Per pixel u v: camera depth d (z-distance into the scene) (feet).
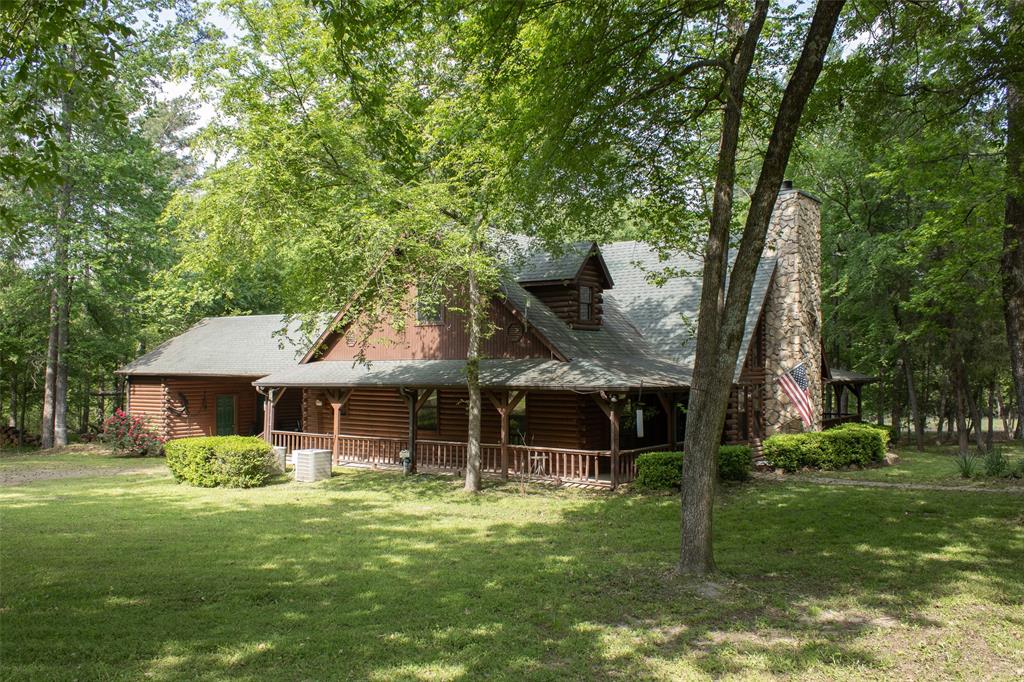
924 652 20.16
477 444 52.60
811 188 89.71
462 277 50.34
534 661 19.49
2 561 30.76
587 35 28.73
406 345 69.41
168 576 28.25
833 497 47.65
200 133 44.27
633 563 30.25
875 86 34.96
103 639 20.93
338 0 23.52
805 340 68.80
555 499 49.08
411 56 39.60
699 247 50.31
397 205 43.57
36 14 23.36
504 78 30.53
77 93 26.35
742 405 66.39
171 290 91.86
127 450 86.84
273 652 20.01
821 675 18.69
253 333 93.30
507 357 61.62
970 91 36.22
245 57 40.68
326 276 48.44
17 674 18.22
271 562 30.78
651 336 69.36
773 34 34.94
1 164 24.04
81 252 86.12
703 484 27.99
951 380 89.92
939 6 33.04
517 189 32.83
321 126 41.78
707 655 19.95
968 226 48.08
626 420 64.54
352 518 42.37
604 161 33.42
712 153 47.16
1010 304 38.58
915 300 66.64
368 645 20.59
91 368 106.22
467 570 29.32
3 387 104.53
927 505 43.73
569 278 61.98
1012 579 27.27
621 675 18.62
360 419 74.84
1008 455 83.76
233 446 56.90
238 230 45.29
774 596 25.36
